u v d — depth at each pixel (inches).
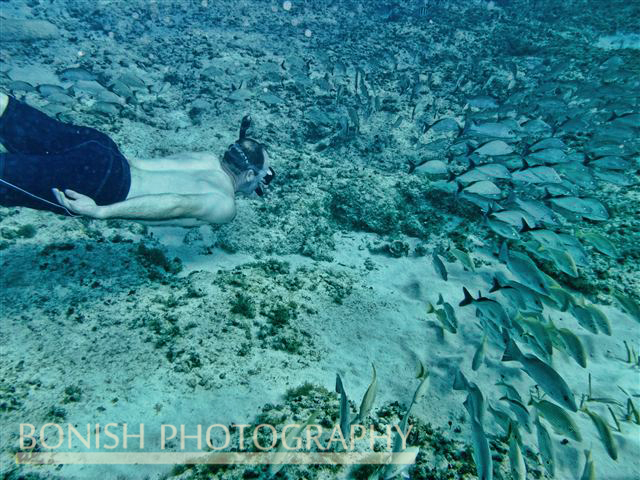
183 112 397.7
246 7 838.5
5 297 151.8
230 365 149.5
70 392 123.0
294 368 157.9
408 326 198.2
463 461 126.6
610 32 774.5
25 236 188.2
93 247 195.0
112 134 306.5
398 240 265.3
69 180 112.8
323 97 466.9
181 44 594.9
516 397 141.9
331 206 288.0
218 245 238.8
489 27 823.1
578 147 349.1
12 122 112.5
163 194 118.6
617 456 123.8
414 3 998.4
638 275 230.7
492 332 162.1
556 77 537.3
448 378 166.9
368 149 368.5
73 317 151.6
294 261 240.7
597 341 193.3
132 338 149.2
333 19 852.6
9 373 124.0
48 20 577.0
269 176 153.2
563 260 182.9
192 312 170.4
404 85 487.5
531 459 132.6
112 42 556.7
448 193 309.3
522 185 280.8
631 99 406.9
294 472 110.0
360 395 152.2
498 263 254.8
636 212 275.6
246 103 419.8
